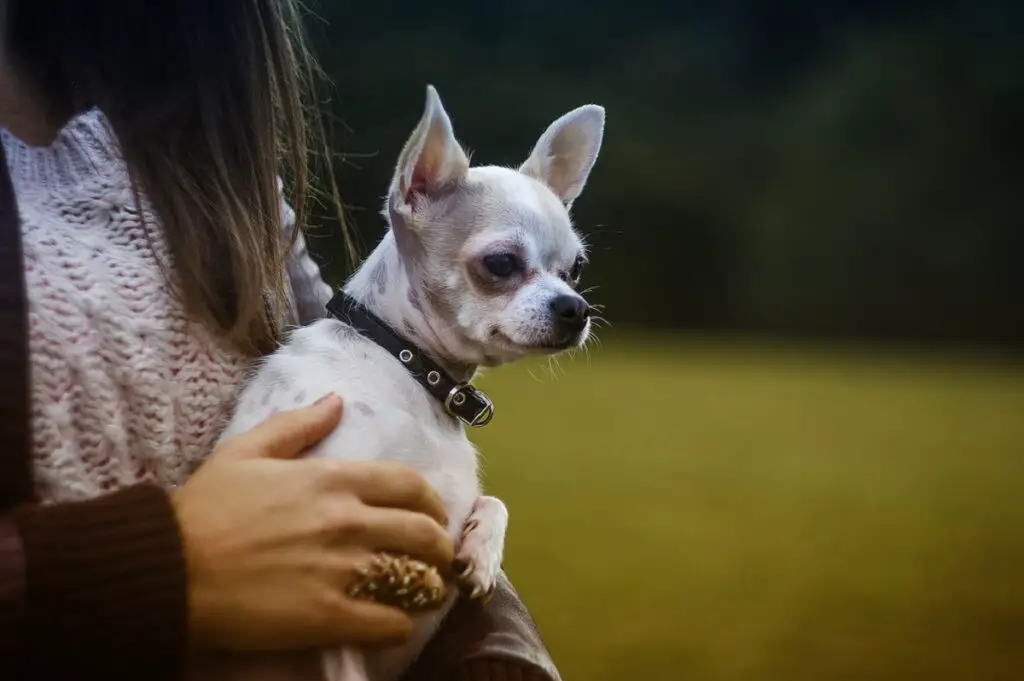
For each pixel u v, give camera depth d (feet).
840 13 77.15
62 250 3.67
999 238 65.05
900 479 24.75
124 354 3.68
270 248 4.42
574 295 5.51
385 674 4.10
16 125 4.37
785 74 77.61
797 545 18.10
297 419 4.02
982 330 65.62
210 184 4.19
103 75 4.23
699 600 14.62
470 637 3.98
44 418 3.43
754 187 71.56
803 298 68.80
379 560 3.49
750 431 31.81
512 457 26.66
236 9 4.41
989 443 30.42
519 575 15.69
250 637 3.30
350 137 49.67
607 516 20.06
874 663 11.97
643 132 73.36
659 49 78.28
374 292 5.15
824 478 24.66
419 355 4.80
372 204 44.27
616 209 71.36
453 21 74.23
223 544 3.28
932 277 66.33
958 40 70.03
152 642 3.08
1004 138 65.51
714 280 71.20
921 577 16.16
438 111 5.50
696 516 20.27
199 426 3.97
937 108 66.90
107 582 3.05
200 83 4.28
